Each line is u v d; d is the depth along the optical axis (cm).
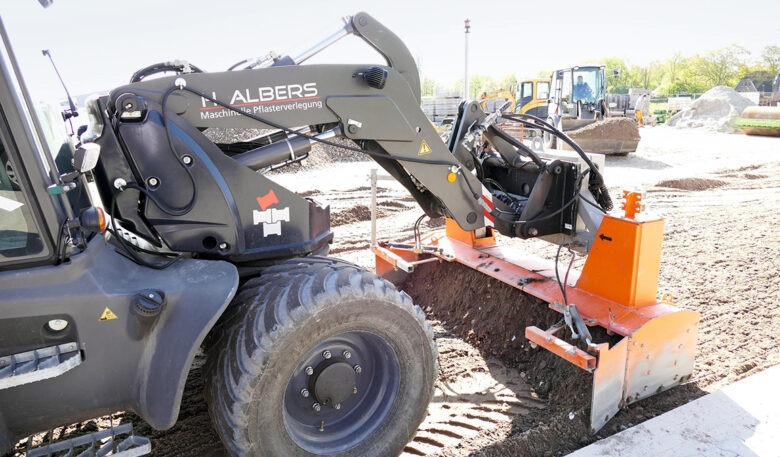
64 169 261
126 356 215
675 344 310
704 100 2494
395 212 799
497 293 400
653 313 302
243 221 257
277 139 309
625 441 273
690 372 326
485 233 442
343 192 922
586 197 353
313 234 280
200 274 227
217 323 238
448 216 364
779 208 785
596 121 1471
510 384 342
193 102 251
